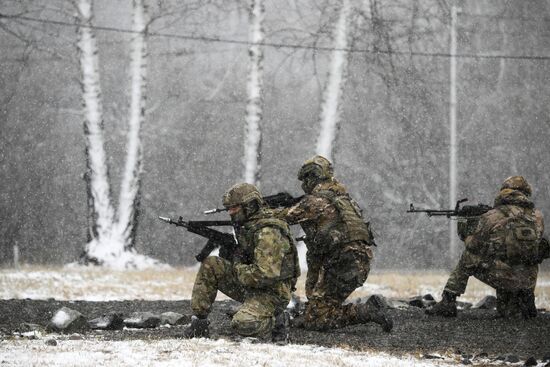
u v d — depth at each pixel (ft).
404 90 378.53
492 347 84.58
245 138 284.20
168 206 458.09
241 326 81.51
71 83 428.56
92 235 277.85
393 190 449.89
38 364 65.98
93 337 85.76
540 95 431.43
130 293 162.09
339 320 91.30
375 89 408.26
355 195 453.99
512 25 419.13
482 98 429.38
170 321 100.07
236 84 458.09
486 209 111.55
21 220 441.68
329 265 91.15
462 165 438.81
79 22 289.33
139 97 289.33
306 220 91.56
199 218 460.14
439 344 85.51
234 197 82.28
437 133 427.33
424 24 362.74
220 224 86.02
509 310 109.81
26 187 442.91
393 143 446.60
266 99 464.65
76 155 450.30
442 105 418.51
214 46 419.54
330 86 286.46
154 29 370.94
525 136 435.94
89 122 283.79
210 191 461.37
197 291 84.23
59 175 448.65
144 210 456.45
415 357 76.59
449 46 384.47
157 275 212.43
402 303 128.26
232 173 462.60
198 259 86.58
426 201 447.83
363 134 446.60
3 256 438.40
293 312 107.14
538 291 170.09
